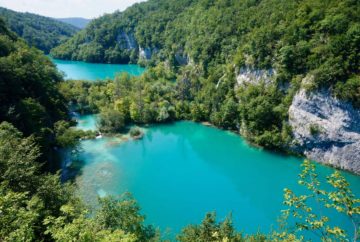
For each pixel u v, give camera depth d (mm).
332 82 54625
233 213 43250
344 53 53938
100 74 148625
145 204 44625
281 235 16375
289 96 62750
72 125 74250
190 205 44812
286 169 56688
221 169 56750
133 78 104250
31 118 51750
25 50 75125
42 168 46844
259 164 58594
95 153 61250
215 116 77875
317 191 13922
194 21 124250
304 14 64188
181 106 85250
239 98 74062
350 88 51656
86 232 12867
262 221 41531
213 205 45031
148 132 75438
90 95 89312
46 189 23406
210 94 81875
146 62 166000
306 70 60750
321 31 59969
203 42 102375
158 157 61062
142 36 172375
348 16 56500
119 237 13641
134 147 65500
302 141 59906
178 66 130375
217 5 113500
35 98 60562
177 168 56719
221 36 94250
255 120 66625
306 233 37500
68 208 16656
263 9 82688
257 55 70938
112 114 73938
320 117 57000
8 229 13758
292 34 64312
